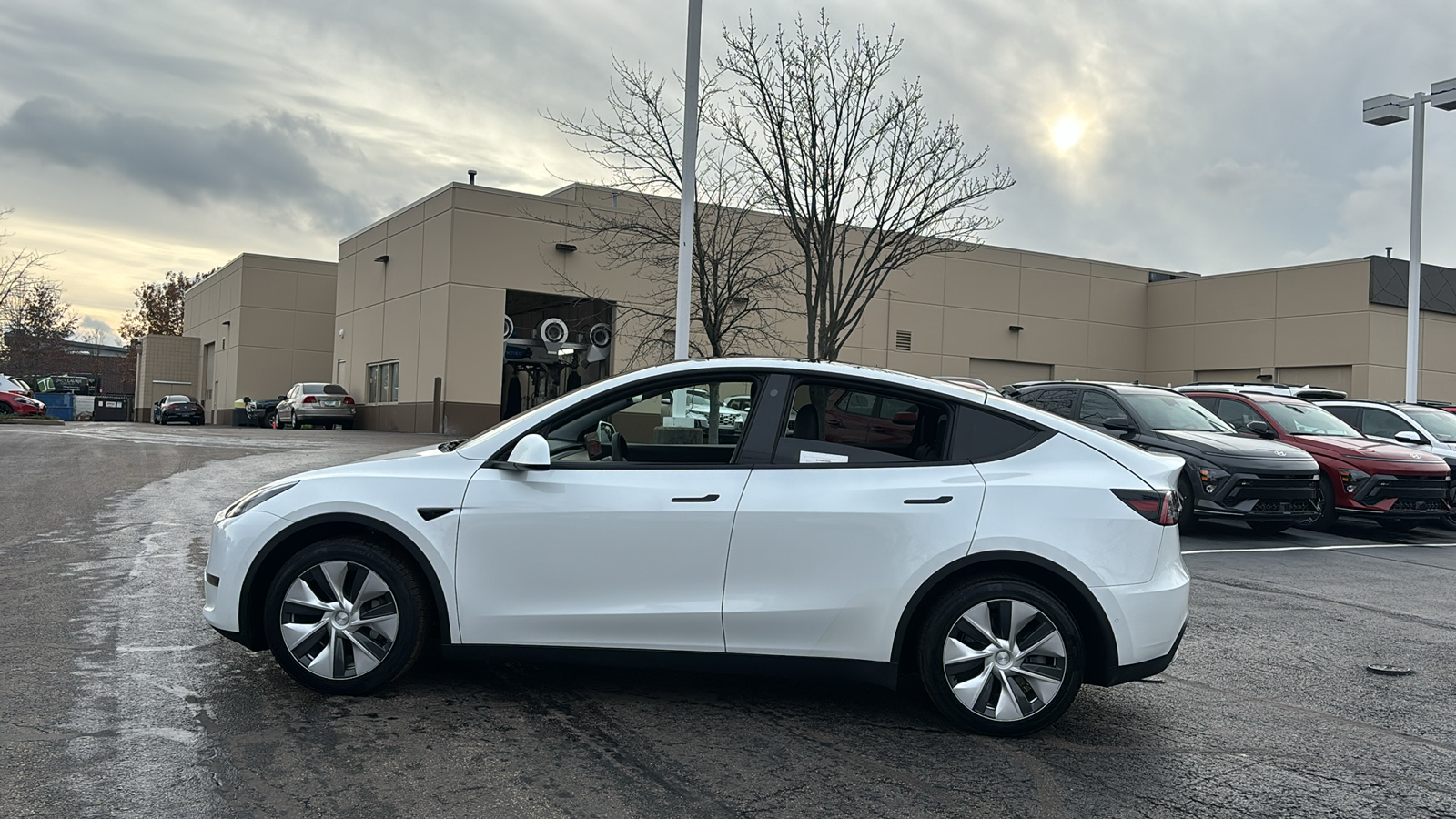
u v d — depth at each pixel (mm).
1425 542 13141
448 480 4742
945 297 36688
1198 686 5645
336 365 40031
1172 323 40094
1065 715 5008
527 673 5316
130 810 3521
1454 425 15664
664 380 4883
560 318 35188
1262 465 11539
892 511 4547
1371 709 5320
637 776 4008
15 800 3572
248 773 3881
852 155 14625
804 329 30094
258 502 4855
